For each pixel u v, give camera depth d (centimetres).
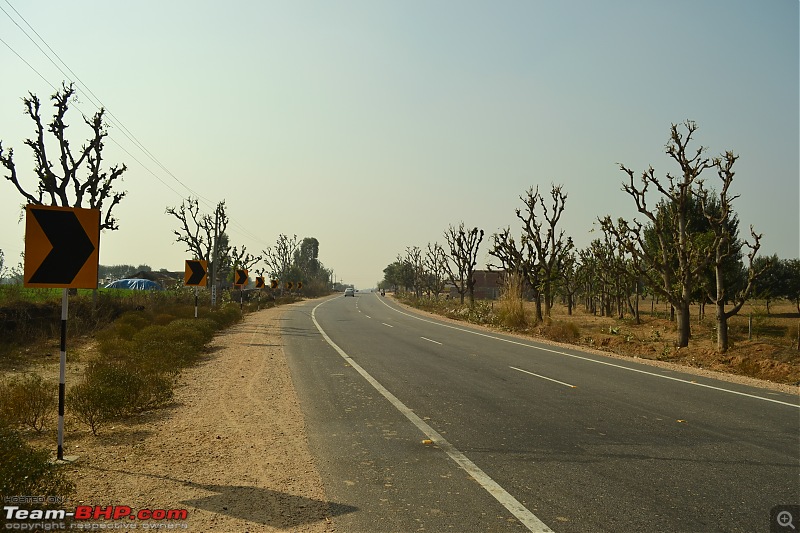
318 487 591
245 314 4459
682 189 2242
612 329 2770
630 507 539
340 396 1116
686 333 2252
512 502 550
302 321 3628
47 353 1677
